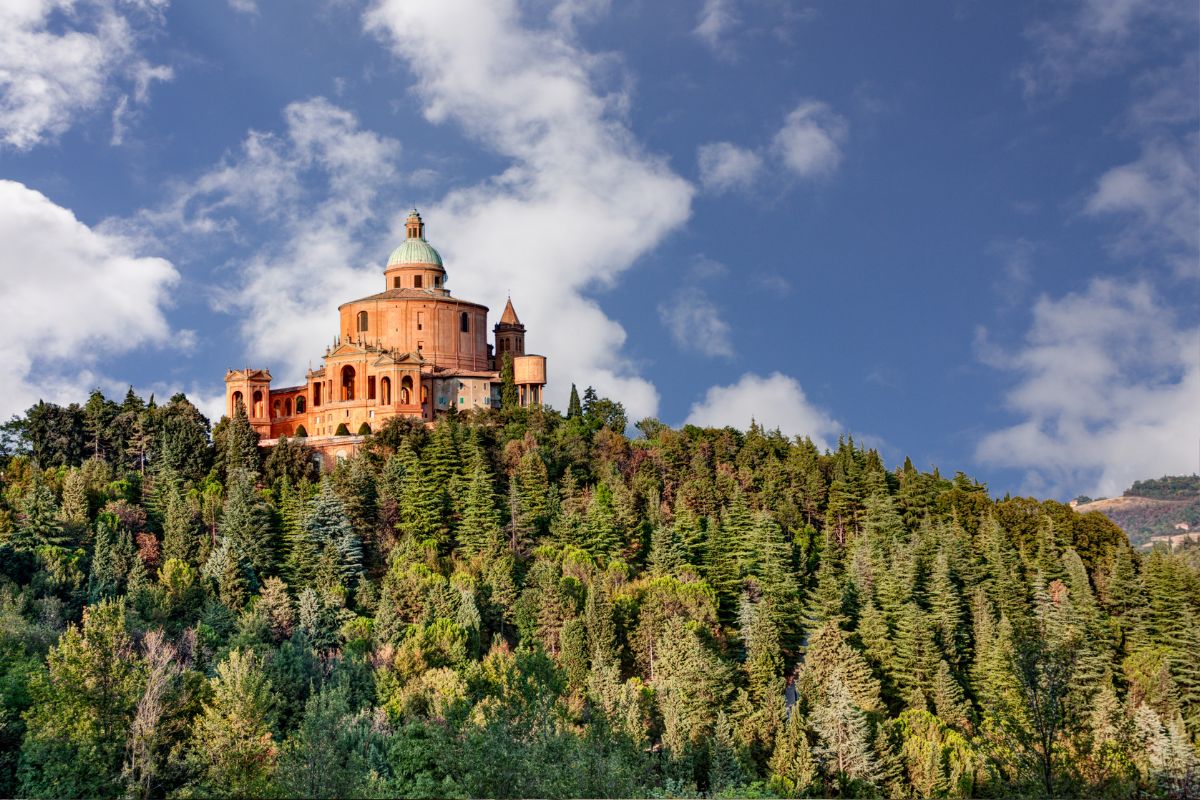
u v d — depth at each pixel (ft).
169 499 463.42
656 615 380.17
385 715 284.20
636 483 532.73
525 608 393.09
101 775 231.91
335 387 644.69
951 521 506.89
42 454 546.26
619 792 212.64
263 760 247.29
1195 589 420.77
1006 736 222.89
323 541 443.73
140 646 316.19
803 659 394.11
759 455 599.57
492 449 542.98
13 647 292.20
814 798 285.23
